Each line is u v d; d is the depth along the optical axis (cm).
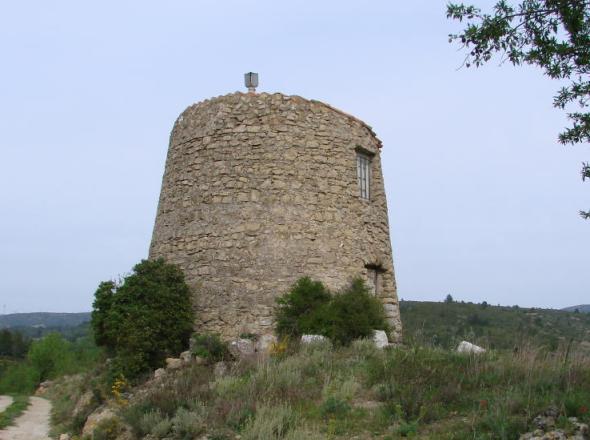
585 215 1060
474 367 1209
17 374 4159
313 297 1670
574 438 810
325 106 1909
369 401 1128
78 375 3303
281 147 1828
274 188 1797
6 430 1817
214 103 1900
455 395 1070
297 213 1792
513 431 867
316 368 1320
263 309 1705
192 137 1916
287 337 1573
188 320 1714
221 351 1577
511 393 1004
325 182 1848
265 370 1300
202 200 1836
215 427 1065
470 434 896
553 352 1266
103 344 1748
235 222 1778
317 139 1872
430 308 5038
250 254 1747
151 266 1739
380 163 2072
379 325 1669
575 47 998
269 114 1852
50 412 2341
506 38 982
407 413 1026
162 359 1620
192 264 1800
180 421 1094
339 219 1845
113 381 1552
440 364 1258
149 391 1366
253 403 1112
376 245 1942
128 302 1653
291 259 1752
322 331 1577
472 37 979
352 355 1427
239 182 1808
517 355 1260
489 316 4756
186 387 1298
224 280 1744
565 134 1080
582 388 1002
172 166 1967
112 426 1250
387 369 1227
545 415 898
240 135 1841
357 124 1970
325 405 1090
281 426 986
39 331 12988
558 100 1076
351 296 1672
